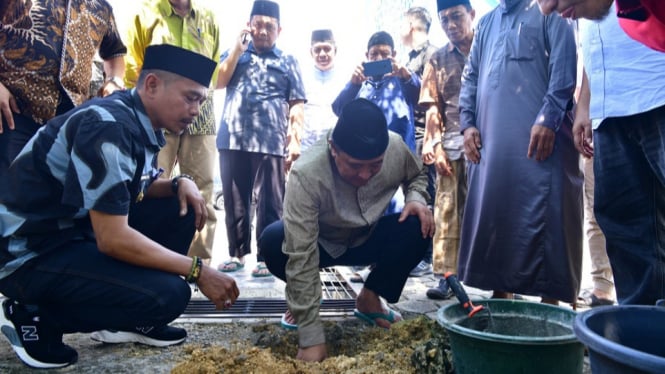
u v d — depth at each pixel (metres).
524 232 2.25
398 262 2.28
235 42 3.52
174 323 2.38
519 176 2.27
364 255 2.40
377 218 2.21
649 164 1.83
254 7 3.55
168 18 3.06
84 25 2.24
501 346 1.35
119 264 1.72
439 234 3.10
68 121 1.70
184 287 1.77
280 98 3.59
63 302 1.73
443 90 3.13
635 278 1.90
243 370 1.75
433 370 1.66
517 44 2.34
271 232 2.25
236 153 3.54
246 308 2.65
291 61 3.69
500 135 2.33
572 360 1.39
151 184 2.18
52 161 1.68
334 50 4.37
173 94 1.78
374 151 1.86
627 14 1.43
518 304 1.70
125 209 1.66
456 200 3.06
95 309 1.74
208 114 3.23
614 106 1.81
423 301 2.90
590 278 3.61
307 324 1.90
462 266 2.53
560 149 2.23
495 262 2.34
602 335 1.09
